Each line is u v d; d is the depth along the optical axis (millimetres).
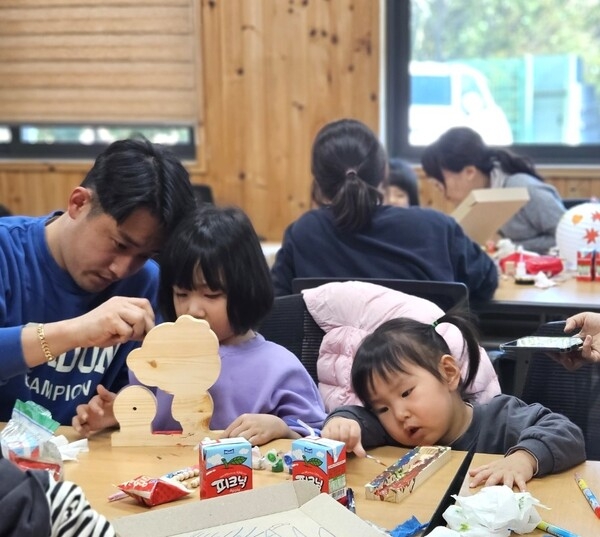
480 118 4340
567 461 1144
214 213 1434
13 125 4410
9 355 1220
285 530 858
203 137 4246
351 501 1002
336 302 1765
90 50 4234
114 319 1229
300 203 4234
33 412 1087
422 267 2121
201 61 4168
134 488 1004
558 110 4262
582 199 3775
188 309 1412
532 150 4285
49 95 4305
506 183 3211
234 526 871
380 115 4172
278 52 4141
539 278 2586
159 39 4180
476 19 4254
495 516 916
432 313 1693
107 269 1443
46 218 1573
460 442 1343
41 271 1496
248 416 1281
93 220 1388
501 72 4281
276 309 1799
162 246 1434
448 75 4324
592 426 1476
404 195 3459
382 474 1093
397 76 4340
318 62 4125
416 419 1287
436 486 1074
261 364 1453
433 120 4367
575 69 4211
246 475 1008
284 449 1219
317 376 1786
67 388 1520
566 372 1502
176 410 1246
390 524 955
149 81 4223
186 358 1240
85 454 1210
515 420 1333
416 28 4305
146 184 1355
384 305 1737
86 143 4453
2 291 1464
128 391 1243
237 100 4199
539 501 1020
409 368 1313
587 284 2561
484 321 2588
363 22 4059
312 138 4180
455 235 2211
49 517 702
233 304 1412
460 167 3156
